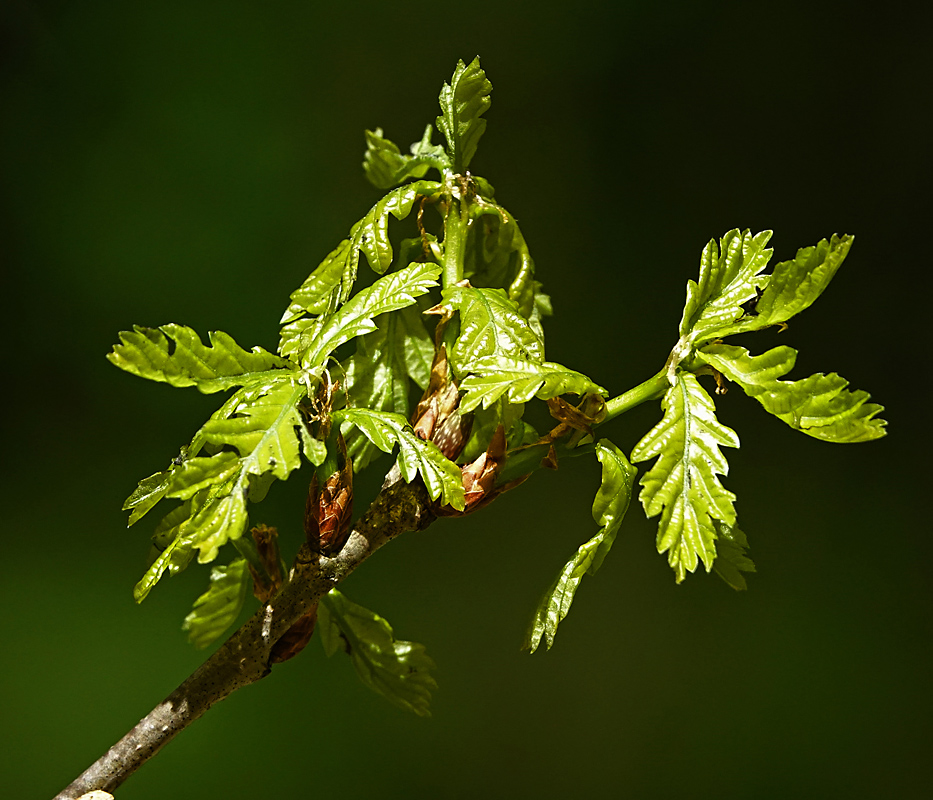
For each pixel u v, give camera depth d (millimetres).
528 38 3371
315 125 3350
